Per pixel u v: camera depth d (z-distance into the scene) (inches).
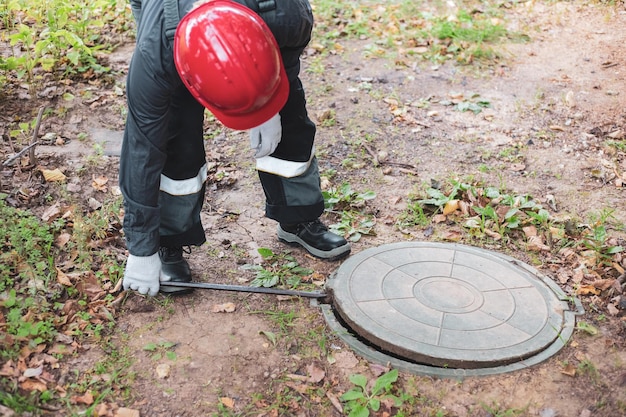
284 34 113.0
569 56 257.0
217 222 165.5
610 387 119.2
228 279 145.5
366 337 127.6
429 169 188.9
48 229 150.3
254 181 182.2
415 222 166.4
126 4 267.4
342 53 254.4
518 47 263.4
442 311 132.4
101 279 139.9
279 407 114.3
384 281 140.4
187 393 116.1
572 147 200.2
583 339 129.6
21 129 190.5
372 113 215.2
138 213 121.3
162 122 115.0
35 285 133.5
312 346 127.6
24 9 232.1
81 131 195.3
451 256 149.4
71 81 216.2
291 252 155.5
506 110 219.6
